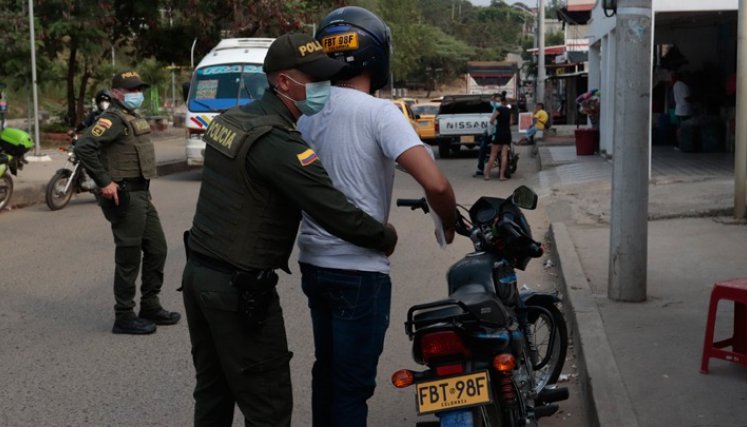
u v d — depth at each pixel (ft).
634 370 17.37
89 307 26.20
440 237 12.89
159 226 23.67
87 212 46.75
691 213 35.86
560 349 18.37
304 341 22.41
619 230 22.54
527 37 393.29
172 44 97.19
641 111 22.03
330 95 12.69
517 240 14.15
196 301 12.03
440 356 12.14
